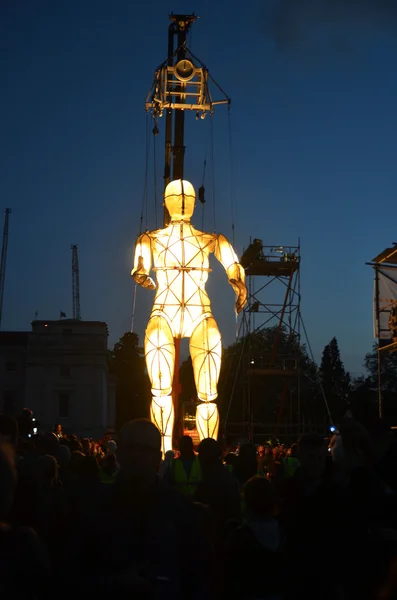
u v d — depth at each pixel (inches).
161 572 161.3
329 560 222.2
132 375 4205.2
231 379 1913.1
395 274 1058.7
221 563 221.3
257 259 1344.7
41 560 162.2
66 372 3440.0
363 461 237.8
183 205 721.0
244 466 370.6
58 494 243.4
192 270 711.1
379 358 1054.4
